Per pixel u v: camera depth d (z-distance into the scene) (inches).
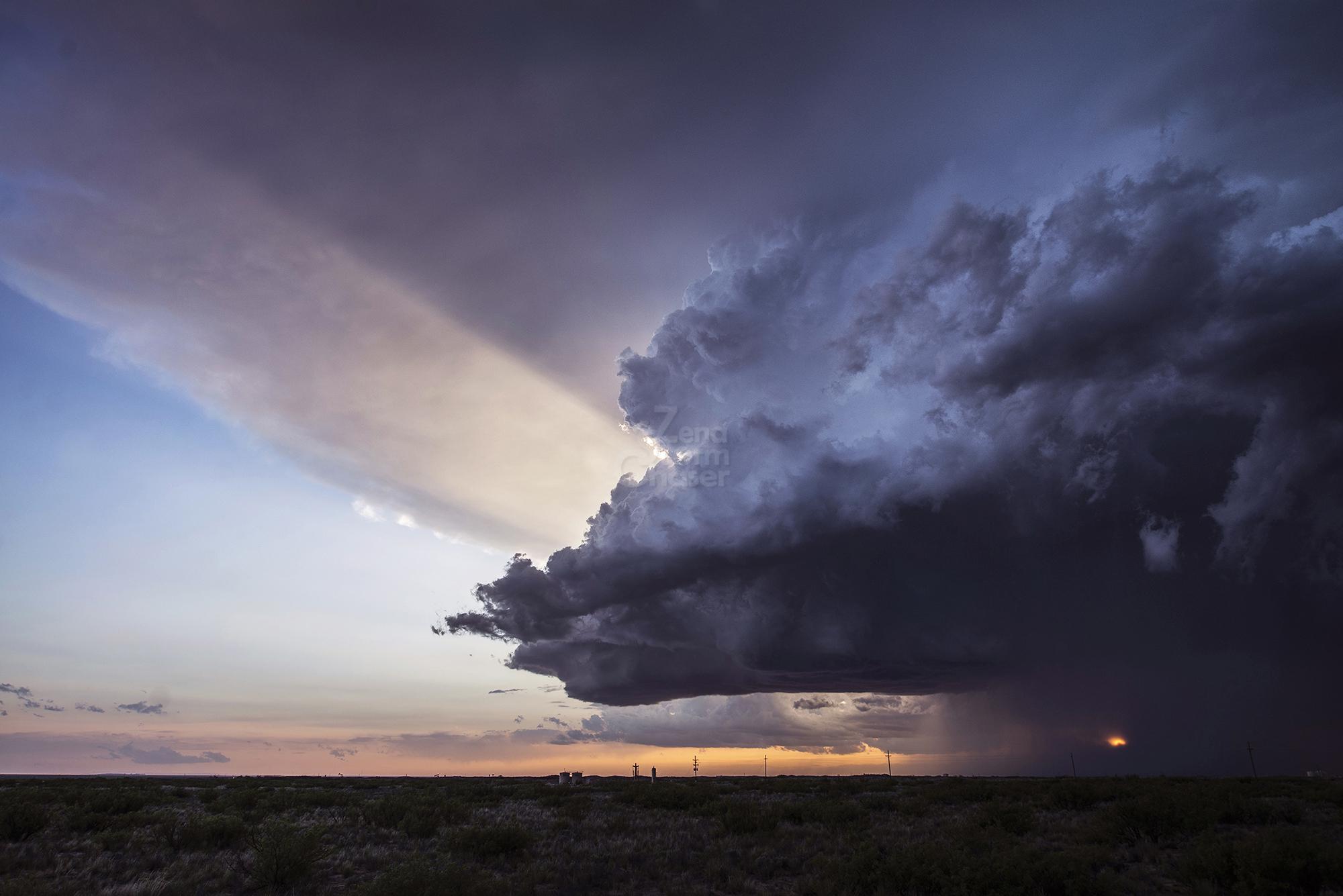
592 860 711.1
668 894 585.6
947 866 569.9
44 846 760.3
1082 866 558.9
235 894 585.9
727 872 665.6
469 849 755.4
